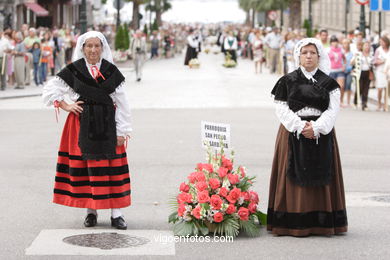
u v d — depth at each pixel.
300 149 9.01
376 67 23.39
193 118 21.08
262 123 19.92
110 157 9.22
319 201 9.11
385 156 15.02
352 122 20.27
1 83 29.66
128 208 10.69
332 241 8.98
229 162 9.41
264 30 57.47
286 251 8.54
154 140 16.98
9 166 13.98
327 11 73.88
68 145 9.34
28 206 10.84
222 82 34.72
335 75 24.25
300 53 9.21
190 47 48.56
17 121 20.77
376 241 9.00
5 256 8.34
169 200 11.16
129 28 54.62
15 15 52.72
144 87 32.00
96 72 9.28
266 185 12.20
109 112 9.26
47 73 35.31
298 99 9.10
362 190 11.96
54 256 8.34
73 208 10.73
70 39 41.25
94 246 8.72
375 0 26.08
